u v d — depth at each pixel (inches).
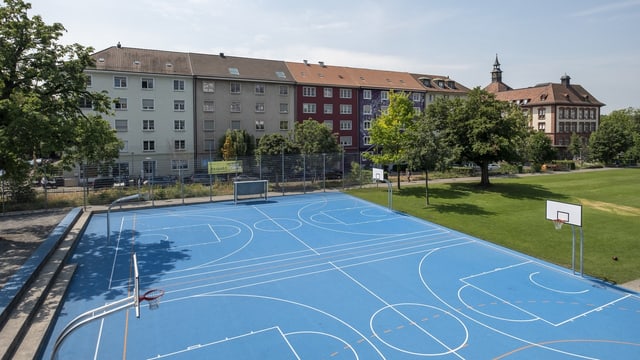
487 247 742.5
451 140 1451.8
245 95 2143.2
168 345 393.4
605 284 565.0
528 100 3550.7
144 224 916.6
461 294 525.0
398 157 1406.3
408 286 551.8
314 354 378.0
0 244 665.0
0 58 666.8
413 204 1167.0
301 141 1731.1
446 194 1342.3
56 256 628.4
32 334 395.2
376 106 2507.4
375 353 380.8
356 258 674.8
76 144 768.3
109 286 546.0
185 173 1975.9
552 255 693.9
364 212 1063.6
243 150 1899.6
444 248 735.7
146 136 1937.7
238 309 477.1
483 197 1283.2
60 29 754.8
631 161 2763.3
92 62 805.9
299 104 2288.4
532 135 2212.1
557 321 451.2
